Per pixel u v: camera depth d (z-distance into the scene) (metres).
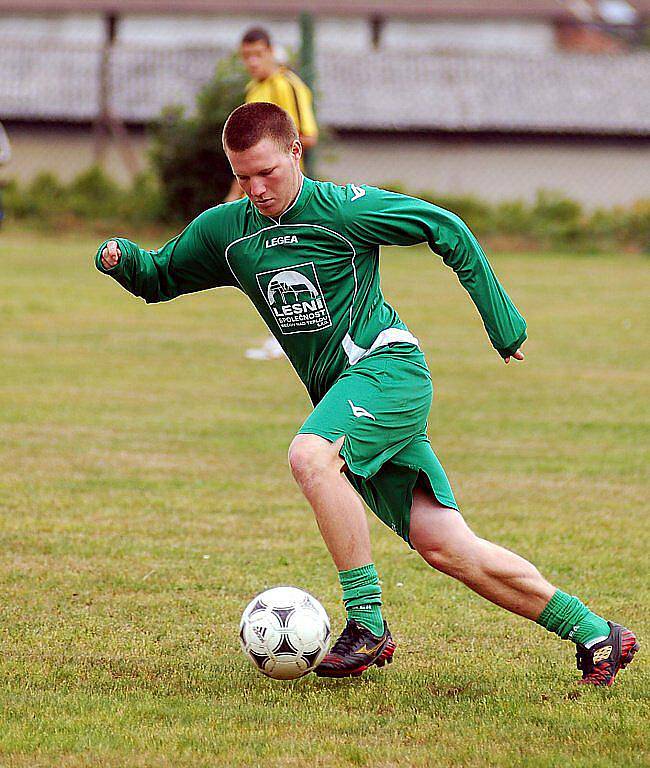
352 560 13.45
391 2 138.12
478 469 26.48
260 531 21.05
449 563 13.46
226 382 35.88
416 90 104.81
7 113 96.19
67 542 19.94
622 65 112.31
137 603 16.86
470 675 14.15
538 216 81.50
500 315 13.63
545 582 13.61
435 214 13.39
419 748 11.70
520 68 110.50
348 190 13.56
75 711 12.63
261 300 13.99
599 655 13.56
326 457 13.02
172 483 24.36
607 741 11.91
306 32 58.84
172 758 11.39
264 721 12.44
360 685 13.70
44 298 50.59
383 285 59.12
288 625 13.32
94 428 29.34
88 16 134.62
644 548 20.44
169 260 14.29
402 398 13.39
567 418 32.25
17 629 15.58
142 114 97.94
